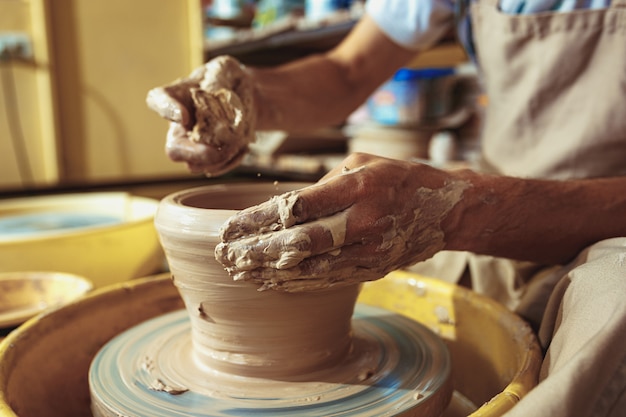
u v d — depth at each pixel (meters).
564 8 0.94
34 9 2.84
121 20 3.04
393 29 1.24
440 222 0.66
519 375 0.61
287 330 0.68
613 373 0.50
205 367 0.72
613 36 0.89
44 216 1.70
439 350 0.78
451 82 2.30
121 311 0.95
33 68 2.91
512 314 0.81
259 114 1.05
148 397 0.67
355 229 0.57
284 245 0.55
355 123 2.56
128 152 3.22
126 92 3.15
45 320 0.83
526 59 0.99
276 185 0.87
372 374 0.71
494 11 1.02
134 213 1.67
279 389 0.68
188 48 3.22
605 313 0.55
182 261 0.67
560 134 0.96
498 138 1.05
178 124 0.87
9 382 0.70
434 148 2.20
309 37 2.31
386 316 0.90
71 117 3.06
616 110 0.89
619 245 0.65
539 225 0.70
